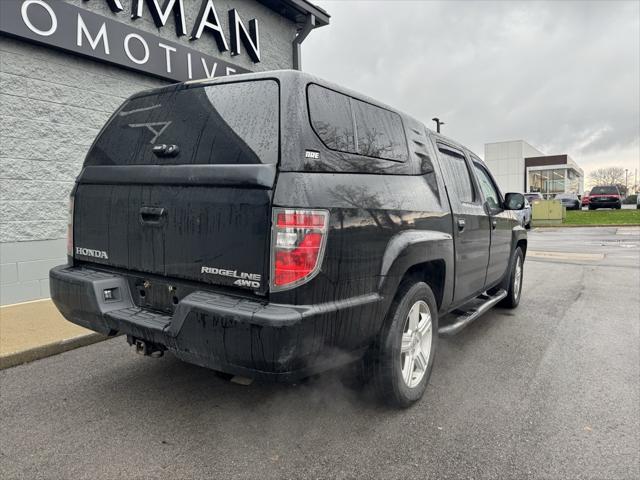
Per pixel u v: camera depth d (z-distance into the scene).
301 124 2.44
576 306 6.22
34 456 2.57
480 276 4.51
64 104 5.80
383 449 2.70
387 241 2.82
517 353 4.34
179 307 2.48
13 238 5.45
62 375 3.69
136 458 2.57
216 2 7.85
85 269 3.21
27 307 5.35
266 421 2.99
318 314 2.32
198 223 2.56
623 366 4.02
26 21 5.24
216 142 2.62
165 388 3.46
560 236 17.08
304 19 9.55
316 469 2.50
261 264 2.34
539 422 3.03
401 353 3.08
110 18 6.13
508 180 53.12
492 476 2.46
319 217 2.35
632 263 10.13
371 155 2.91
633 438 2.84
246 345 2.27
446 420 3.04
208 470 2.47
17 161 5.42
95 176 3.11
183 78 7.12
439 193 3.60
